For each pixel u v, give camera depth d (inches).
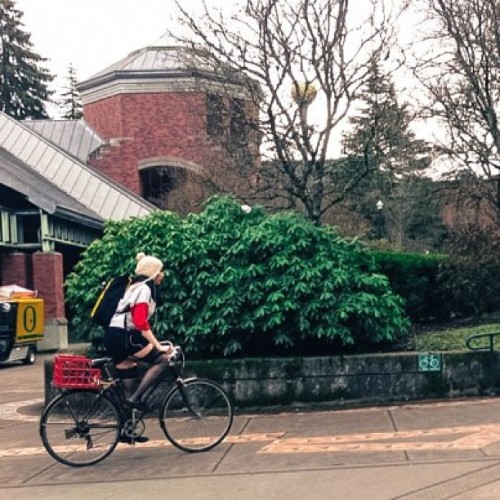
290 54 558.3
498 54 573.3
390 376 400.8
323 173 591.5
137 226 450.9
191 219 459.8
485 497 225.6
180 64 935.0
